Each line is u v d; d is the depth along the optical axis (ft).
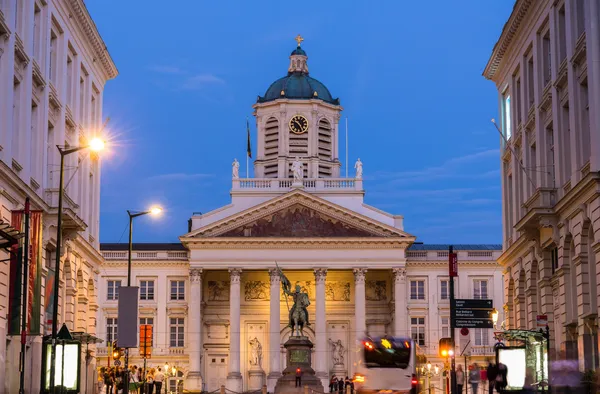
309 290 367.25
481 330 355.36
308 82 404.16
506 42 217.15
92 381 226.17
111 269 359.66
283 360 359.66
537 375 161.99
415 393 178.50
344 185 365.81
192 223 365.61
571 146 167.22
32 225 160.35
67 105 203.31
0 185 154.10
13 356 163.43
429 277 362.53
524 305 213.66
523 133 205.57
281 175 389.80
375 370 179.01
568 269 175.32
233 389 344.69
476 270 362.94
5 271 157.48
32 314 158.10
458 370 192.34
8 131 160.45
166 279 361.71
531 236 192.03
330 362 360.48
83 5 205.05
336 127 401.70
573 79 165.58
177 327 360.07
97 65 232.94
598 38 154.30
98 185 237.45
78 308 218.18
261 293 365.20
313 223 353.92
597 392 133.59
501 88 234.38
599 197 152.97
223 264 350.84
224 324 363.35
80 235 207.82
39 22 183.52
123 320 177.47
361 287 350.84
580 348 163.22
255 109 401.29
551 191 178.09
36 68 177.58
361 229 353.72
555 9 178.70
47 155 188.85
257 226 353.31
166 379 319.68
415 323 360.89
